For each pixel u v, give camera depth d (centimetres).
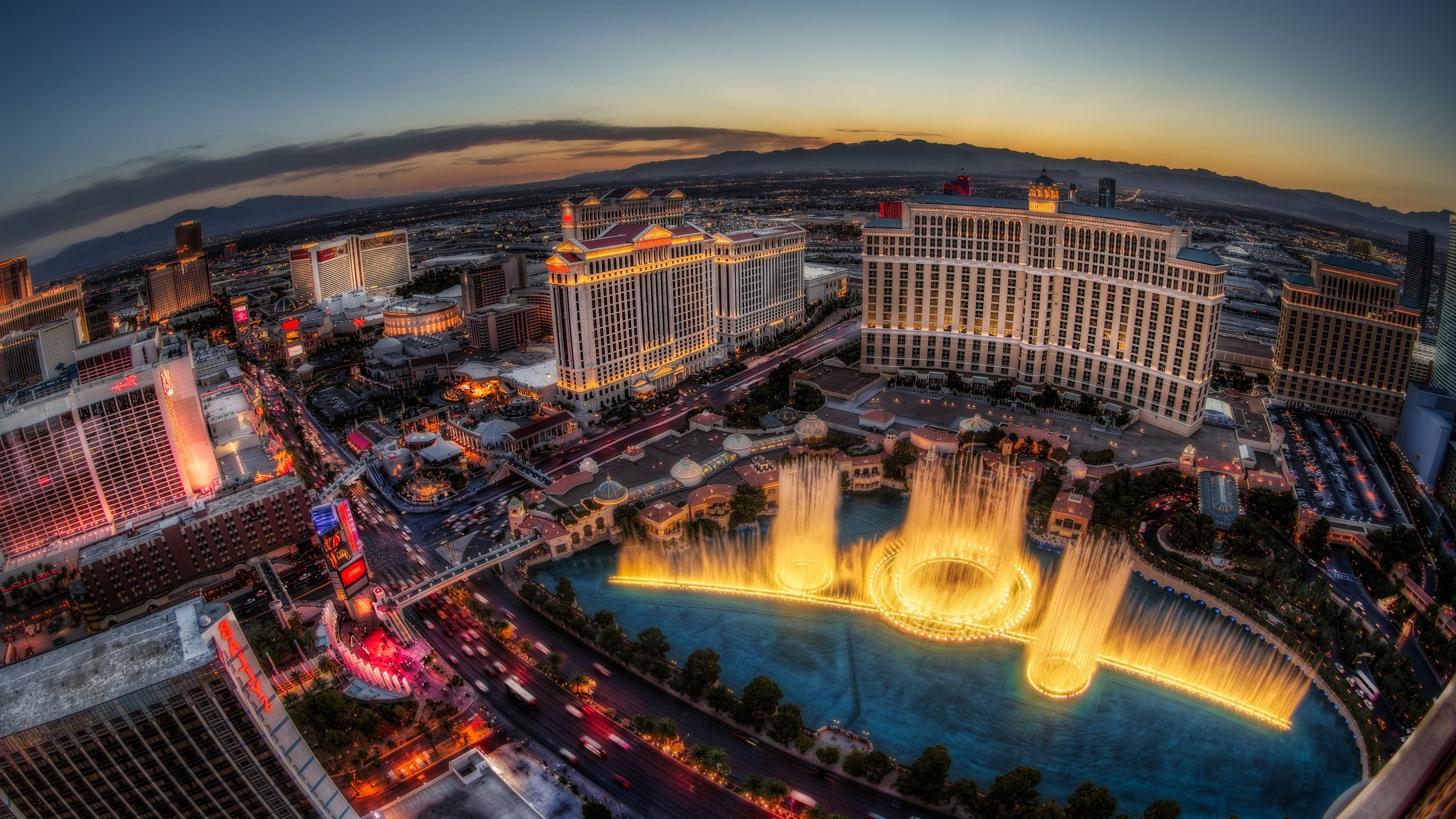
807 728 17650
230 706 12450
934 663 19438
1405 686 17450
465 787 15688
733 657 19862
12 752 11594
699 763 16250
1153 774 16262
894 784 15925
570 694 18888
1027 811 14612
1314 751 16775
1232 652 19612
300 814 13675
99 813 12506
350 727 17750
